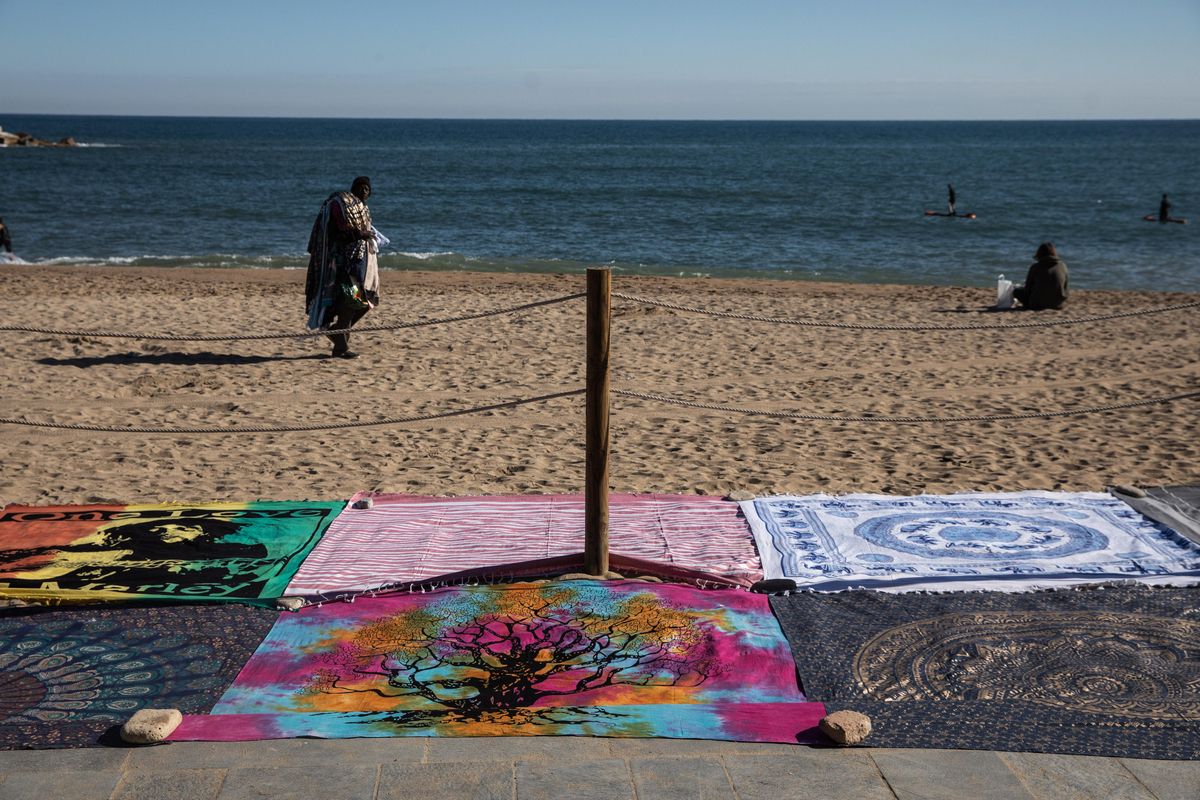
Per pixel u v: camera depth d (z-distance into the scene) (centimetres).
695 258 2848
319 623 542
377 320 1568
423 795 403
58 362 1246
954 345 1424
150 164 7538
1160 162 9038
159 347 1338
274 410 1054
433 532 666
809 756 428
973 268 2670
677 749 433
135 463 869
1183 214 4147
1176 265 2719
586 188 5688
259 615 553
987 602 563
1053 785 409
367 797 402
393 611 555
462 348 1360
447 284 2091
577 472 849
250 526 677
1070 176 6906
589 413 586
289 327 1502
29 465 861
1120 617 545
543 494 759
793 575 596
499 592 575
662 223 3791
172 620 545
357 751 431
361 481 818
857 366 1289
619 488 801
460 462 877
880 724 451
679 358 1322
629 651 513
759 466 866
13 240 3006
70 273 2220
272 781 411
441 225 3669
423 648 516
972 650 510
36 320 1536
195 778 413
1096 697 472
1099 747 434
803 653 509
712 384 1186
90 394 1105
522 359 1298
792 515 695
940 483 813
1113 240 3266
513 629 535
